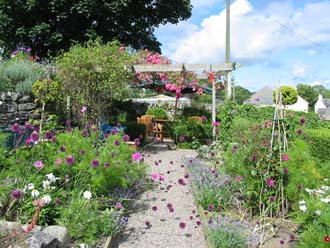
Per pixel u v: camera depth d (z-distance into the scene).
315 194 4.12
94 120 9.40
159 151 10.93
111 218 4.21
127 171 5.51
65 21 14.66
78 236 3.77
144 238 4.28
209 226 4.13
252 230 4.21
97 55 9.09
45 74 10.33
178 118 14.43
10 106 9.04
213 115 11.25
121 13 14.99
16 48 15.38
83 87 9.21
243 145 4.98
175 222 4.84
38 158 4.59
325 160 6.73
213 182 5.38
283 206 4.61
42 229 3.49
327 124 14.19
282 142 4.89
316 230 3.41
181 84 11.48
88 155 4.81
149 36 17.73
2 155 4.35
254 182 4.68
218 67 10.20
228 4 15.41
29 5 13.86
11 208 3.84
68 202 4.17
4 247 2.84
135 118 15.64
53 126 6.40
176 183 6.88
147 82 11.48
